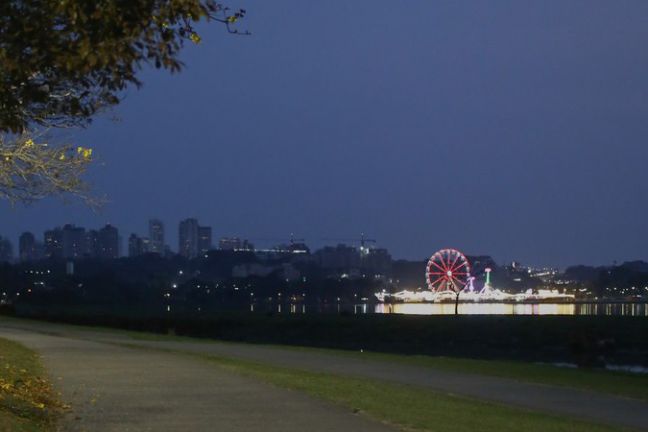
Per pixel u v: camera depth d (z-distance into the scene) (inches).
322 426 616.7
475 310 7495.1
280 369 1029.2
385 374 1051.9
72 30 451.5
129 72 501.0
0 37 451.2
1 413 594.6
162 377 901.8
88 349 1268.5
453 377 1035.9
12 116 495.5
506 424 665.0
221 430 594.9
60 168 745.6
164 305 7667.3
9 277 6235.2
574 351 2377.0
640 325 2950.3
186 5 460.8
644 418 753.6
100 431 585.9
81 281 7239.2
